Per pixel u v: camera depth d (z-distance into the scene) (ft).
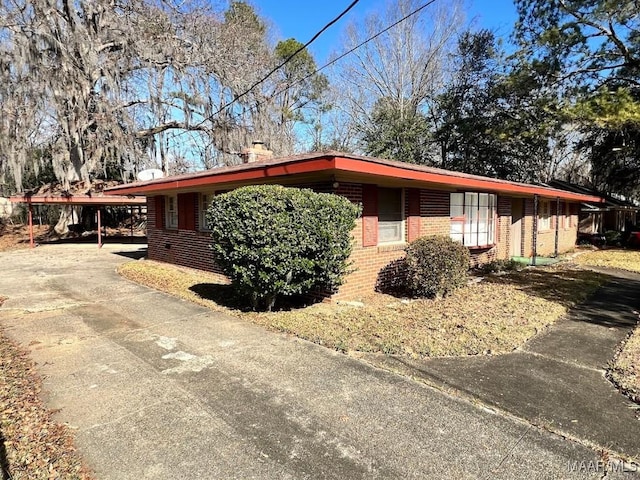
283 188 18.34
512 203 45.37
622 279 31.45
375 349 14.75
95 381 12.15
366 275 23.86
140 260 41.32
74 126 53.16
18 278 30.76
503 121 67.15
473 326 17.52
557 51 54.54
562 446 8.98
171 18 60.18
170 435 9.33
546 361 13.89
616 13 46.91
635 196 83.15
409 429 9.61
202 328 17.51
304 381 12.18
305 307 20.95
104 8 54.85
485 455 8.65
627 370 12.92
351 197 22.57
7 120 49.01
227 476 7.96
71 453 8.63
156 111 59.21
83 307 21.40
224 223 18.75
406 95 83.30
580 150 70.03
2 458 8.36
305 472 8.09
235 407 10.61
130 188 35.12
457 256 23.20
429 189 28.91
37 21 48.70
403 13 80.74
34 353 14.51
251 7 77.41
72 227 71.15
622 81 53.06
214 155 71.00
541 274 32.83
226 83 64.59
